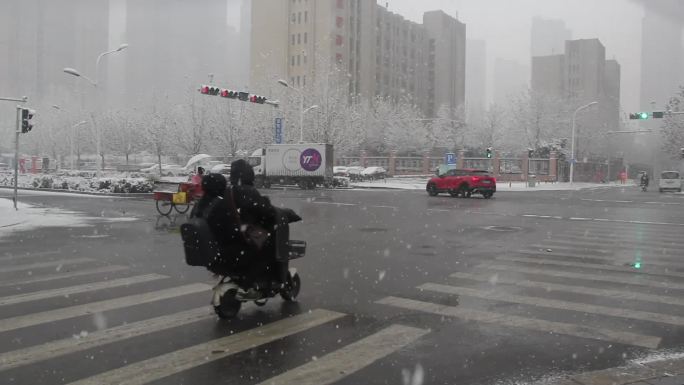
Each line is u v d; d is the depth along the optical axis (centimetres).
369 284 796
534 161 6225
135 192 3020
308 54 9588
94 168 7244
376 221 1697
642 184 4947
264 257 635
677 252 1112
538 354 510
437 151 8275
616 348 527
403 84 11819
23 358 489
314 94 5803
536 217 1919
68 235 1314
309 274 866
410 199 2873
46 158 6025
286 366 475
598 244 1228
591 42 11231
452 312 649
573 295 735
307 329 580
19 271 880
